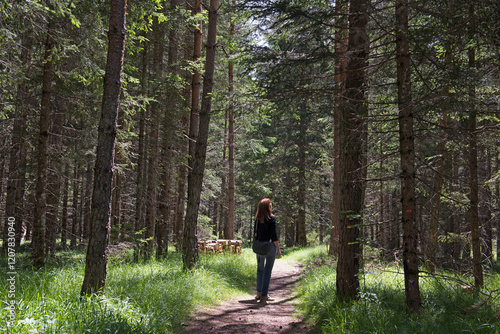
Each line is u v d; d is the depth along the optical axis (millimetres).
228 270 8820
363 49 5129
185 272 7191
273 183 26516
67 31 7566
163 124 10984
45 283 4934
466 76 3986
